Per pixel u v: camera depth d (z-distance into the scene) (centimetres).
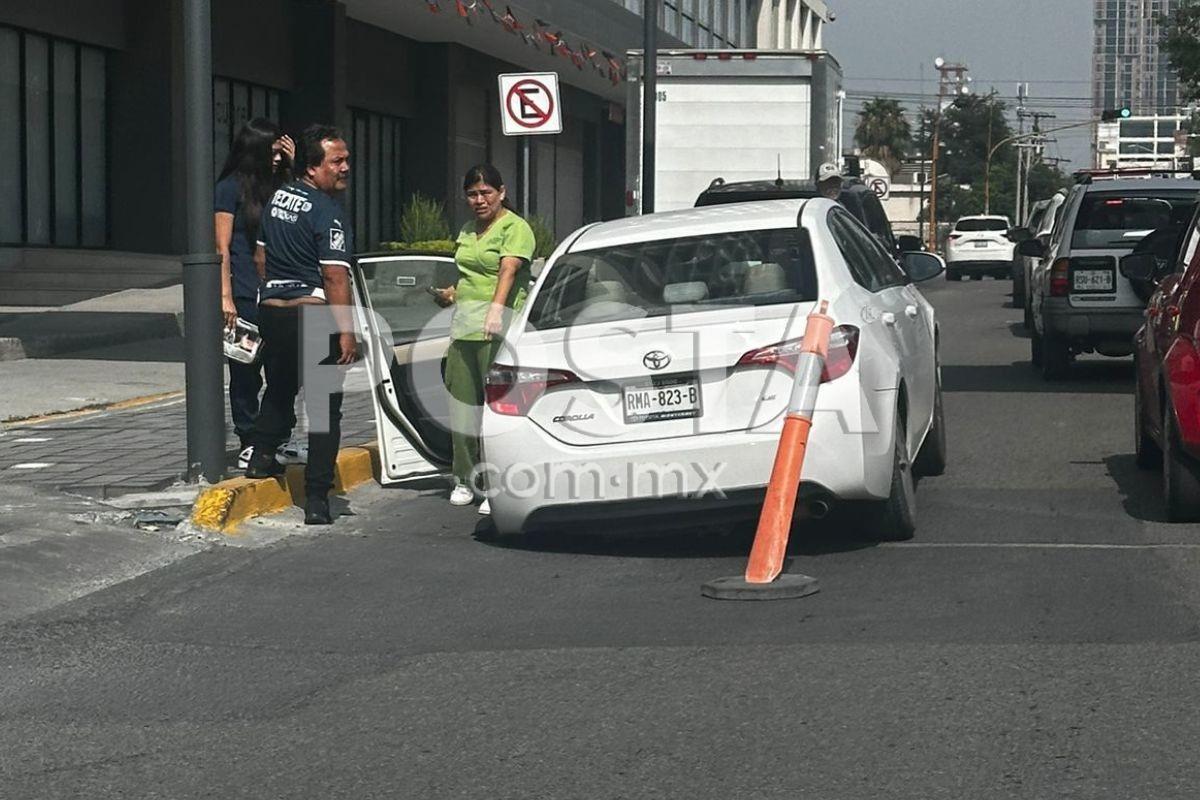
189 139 1041
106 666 697
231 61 3291
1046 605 773
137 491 1044
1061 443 1354
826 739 580
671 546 944
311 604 808
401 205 4188
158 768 565
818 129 2384
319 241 981
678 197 2425
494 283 1042
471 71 4303
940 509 1048
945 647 699
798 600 796
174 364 1870
